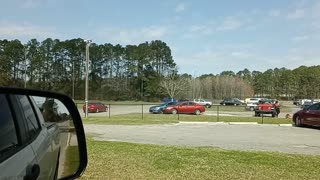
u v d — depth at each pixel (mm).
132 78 119375
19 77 102625
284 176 8094
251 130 22391
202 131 21219
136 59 119875
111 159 9438
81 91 113250
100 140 14266
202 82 120125
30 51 106000
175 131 20844
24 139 3121
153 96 115625
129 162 9141
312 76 140000
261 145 14797
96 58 117125
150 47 123312
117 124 25281
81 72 114250
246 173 8305
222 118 34875
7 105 3037
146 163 9086
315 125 24453
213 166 8938
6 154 2617
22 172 2615
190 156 10156
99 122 26703
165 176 7902
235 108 66500
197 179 7727
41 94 3746
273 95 145625
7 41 101625
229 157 10188
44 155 3373
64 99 3889
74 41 113375
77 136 3793
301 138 17953
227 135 19000
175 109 44844
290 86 143500
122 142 13484
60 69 111812
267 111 39625
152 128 22703
